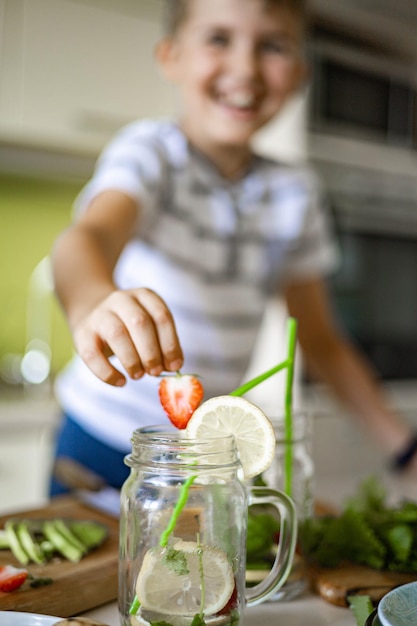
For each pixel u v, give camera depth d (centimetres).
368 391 120
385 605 50
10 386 194
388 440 114
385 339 201
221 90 106
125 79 179
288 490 65
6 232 198
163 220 106
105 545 71
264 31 103
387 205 203
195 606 50
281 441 65
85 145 178
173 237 107
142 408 104
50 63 169
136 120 181
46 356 204
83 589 61
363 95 195
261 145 190
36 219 202
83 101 173
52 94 170
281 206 119
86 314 63
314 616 60
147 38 181
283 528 59
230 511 52
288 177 121
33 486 159
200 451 51
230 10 102
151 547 51
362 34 192
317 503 90
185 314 110
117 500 88
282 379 179
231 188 113
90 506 84
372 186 200
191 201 107
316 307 126
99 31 175
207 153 111
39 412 159
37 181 195
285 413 65
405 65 202
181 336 111
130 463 54
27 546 67
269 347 183
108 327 55
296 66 108
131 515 52
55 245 75
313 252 125
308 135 186
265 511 63
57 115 171
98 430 107
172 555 51
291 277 126
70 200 206
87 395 109
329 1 179
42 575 63
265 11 102
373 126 199
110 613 61
